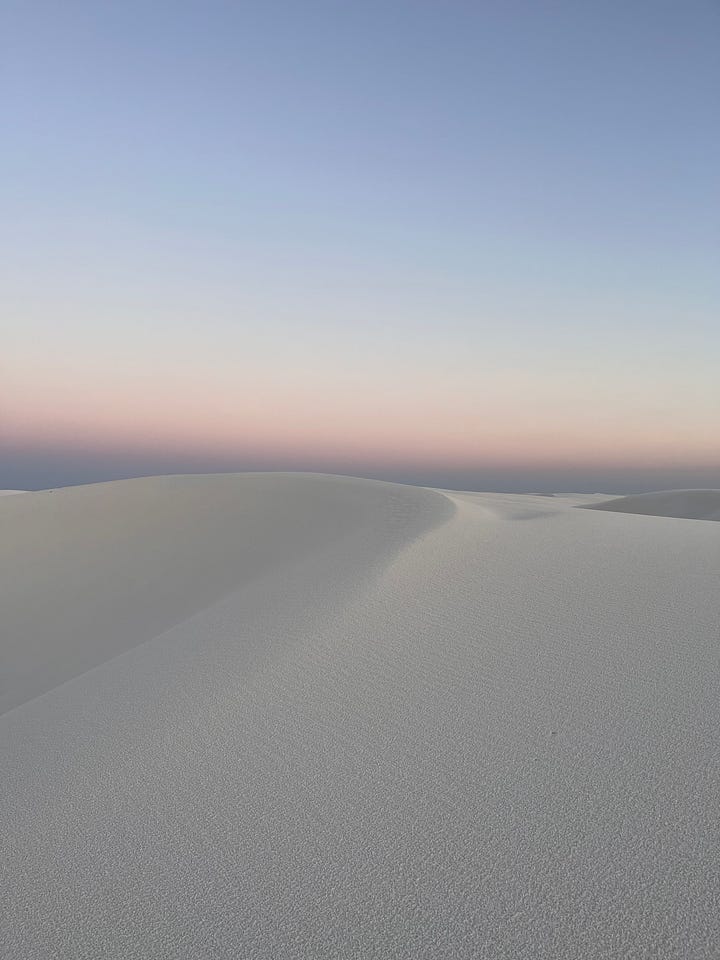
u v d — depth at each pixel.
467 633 5.21
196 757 3.75
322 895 2.43
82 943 2.36
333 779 3.29
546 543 8.55
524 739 3.44
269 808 3.10
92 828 3.18
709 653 4.32
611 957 2.00
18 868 2.93
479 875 2.43
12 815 3.49
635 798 2.79
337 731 3.82
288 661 5.09
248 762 3.59
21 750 4.49
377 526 11.70
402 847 2.66
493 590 6.35
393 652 4.96
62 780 3.82
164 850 2.88
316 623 5.99
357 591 6.89
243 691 4.64
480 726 3.65
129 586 12.21
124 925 2.43
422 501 13.78
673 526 10.11
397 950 2.12
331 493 15.82
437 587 6.64
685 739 3.24
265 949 2.20
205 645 6.11
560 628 5.11
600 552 7.79
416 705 4.03
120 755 4.00
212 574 11.88
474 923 2.20
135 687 5.37
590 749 3.25
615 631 4.93
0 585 13.21
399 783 3.17
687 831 2.53
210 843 2.88
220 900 2.49
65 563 13.94
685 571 6.58
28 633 10.92
